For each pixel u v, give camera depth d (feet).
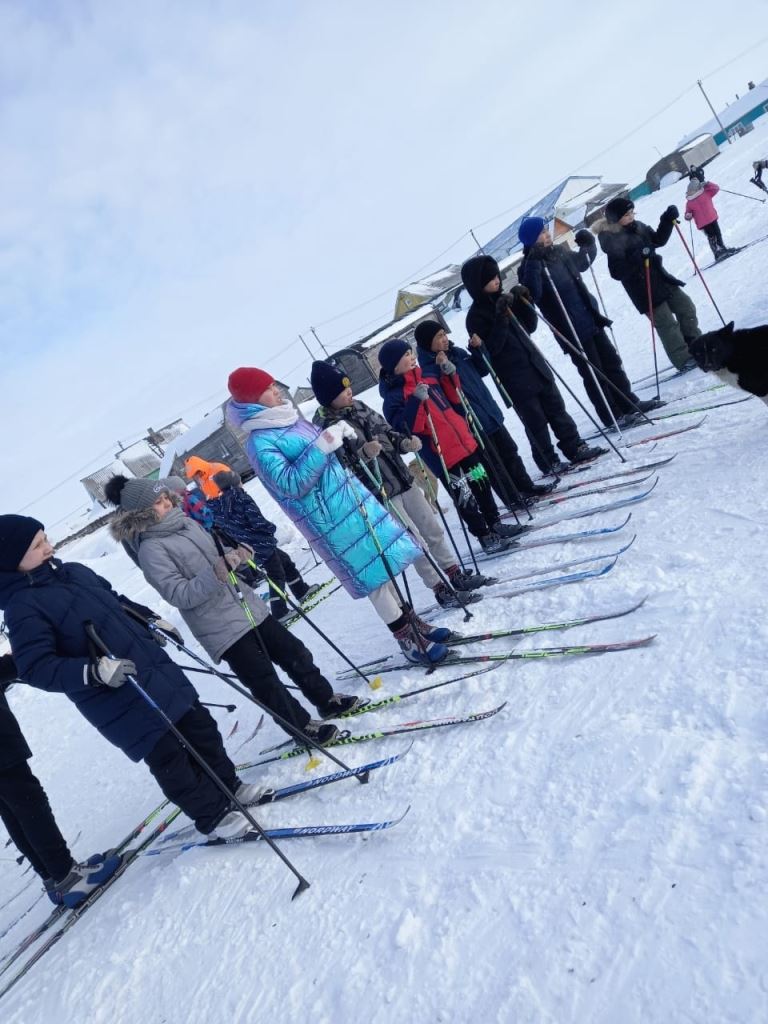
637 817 6.06
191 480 18.13
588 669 8.55
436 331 14.06
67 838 13.50
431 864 6.99
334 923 7.04
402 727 9.58
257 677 10.31
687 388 17.93
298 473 9.90
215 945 7.78
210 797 9.34
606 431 17.65
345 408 12.08
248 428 10.28
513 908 5.92
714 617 8.09
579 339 16.55
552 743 7.63
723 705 6.71
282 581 18.75
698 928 4.88
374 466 11.46
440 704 9.77
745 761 5.99
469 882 6.46
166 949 8.18
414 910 6.54
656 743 6.71
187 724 9.44
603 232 18.54
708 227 32.37
